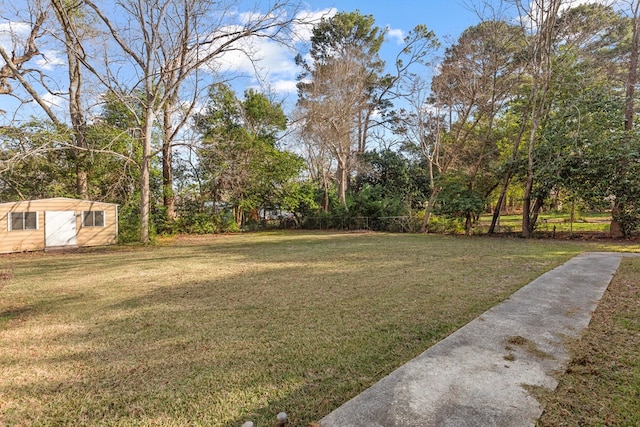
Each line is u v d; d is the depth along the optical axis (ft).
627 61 43.52
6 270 26.55
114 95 44.42
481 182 52.16
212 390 8.48
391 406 6.84
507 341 9.95
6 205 38.63
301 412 7.41
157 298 17.44
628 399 7.19
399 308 14.51
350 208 64.75
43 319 14.37
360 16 74.49
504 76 47.57
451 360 8.77
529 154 42.73
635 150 34.37
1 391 8.67
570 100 40.24
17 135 44.80
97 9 39.96
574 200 40.40
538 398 7.06
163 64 44.86
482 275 20.20
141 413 7.65
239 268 25.55
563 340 10.02
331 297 16.63
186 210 63.26
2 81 42.55
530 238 42.11
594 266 21.17
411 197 65.98
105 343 11.68
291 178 67.87
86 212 44.27
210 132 60.54
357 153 77.10
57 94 46.52
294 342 11.32
